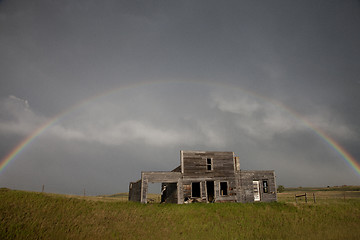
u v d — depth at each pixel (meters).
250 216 22.22
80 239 15.66
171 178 26.81
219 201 27.78
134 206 23.97
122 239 16.08
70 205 23.02
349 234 16.83
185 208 23.78
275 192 30.38
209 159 29.23
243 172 29.69
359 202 28.47
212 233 17.77
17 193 25.45
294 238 16.42
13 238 15.20
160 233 17.47
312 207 24.89
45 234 16.23
